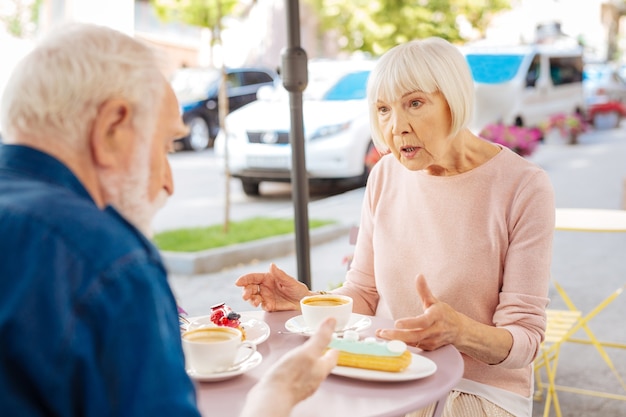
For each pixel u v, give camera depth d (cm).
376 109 240
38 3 1425
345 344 190
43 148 126
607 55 3538
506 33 2200
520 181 238
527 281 230
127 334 113
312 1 1855
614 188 1109
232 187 1177
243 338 212
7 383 111
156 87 132
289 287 242
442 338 204
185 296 605
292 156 366
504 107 1302
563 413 397
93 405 112
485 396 234
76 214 119
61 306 112
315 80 1076
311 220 867
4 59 991
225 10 1498
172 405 114
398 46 234
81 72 125
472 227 241
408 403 169
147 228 140
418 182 251
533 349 222
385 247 257
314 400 172
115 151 129
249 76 1691
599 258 741
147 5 2011
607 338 511
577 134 1650
